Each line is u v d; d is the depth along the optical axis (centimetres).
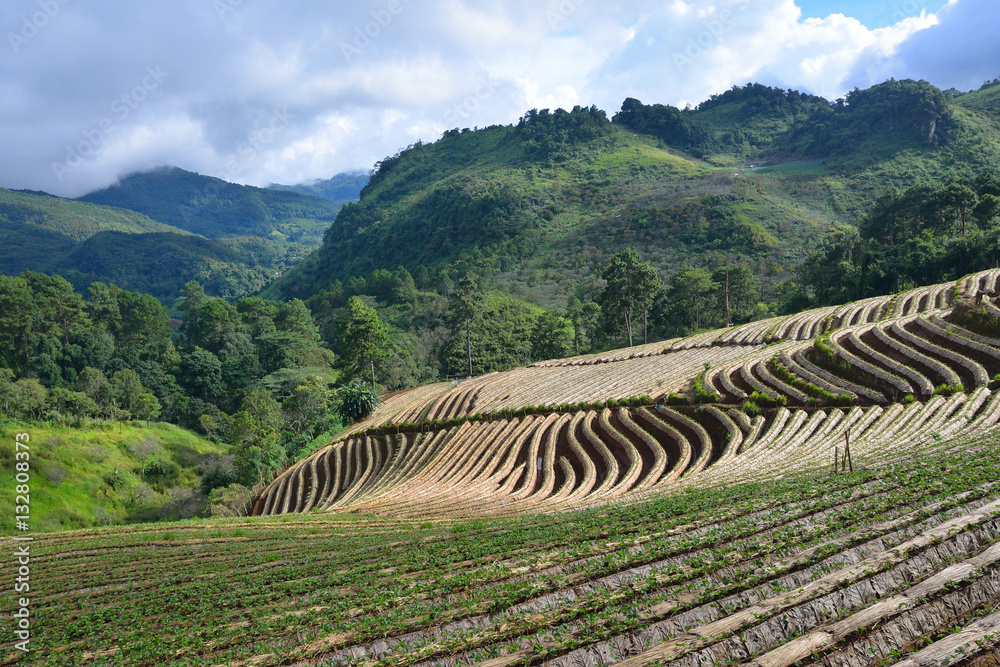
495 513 3678
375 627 1642
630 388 6097
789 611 1303
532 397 6550
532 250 17450
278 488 6331
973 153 18025
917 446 3156
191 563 3023
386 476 5619
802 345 5884
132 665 1705
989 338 4538
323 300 17288
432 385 9281
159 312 12581
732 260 14275
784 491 2514
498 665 1269
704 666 1159
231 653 1642
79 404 8150
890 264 8794
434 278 16075
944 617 1239
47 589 2775
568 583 1764
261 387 10412
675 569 1698
